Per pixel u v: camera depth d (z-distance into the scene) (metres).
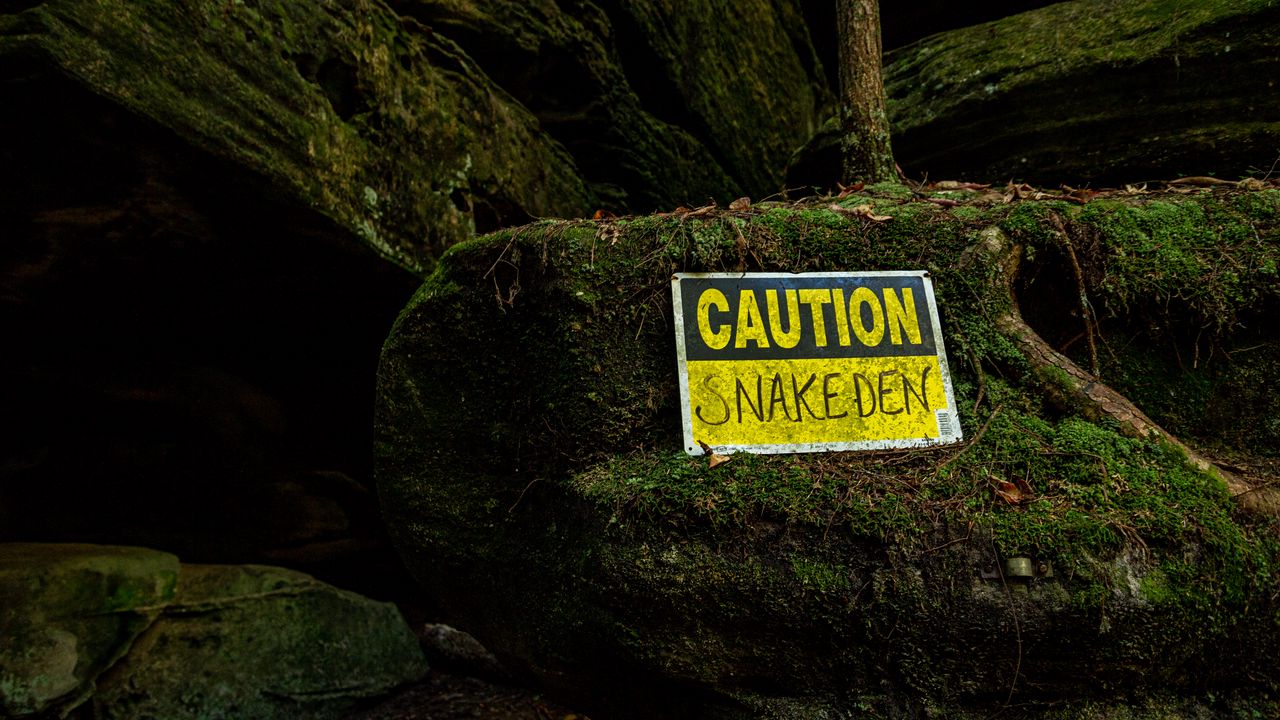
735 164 7.18
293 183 3.09
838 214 2.53
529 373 2.48
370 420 4.56
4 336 3.32
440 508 2.58
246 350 3.95
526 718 4.57
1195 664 1.94
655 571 1.97
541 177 5.18
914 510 1.98
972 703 1.92
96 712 3.68
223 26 2.91
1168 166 3.99
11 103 2.36
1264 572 1.96
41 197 2.68
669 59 6.20
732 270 2.39
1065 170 4.30
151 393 3.93
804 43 8.72
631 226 2.46
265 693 4.28
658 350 2.34
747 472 2.09
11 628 3.38
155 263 3.19
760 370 2.27
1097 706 1.93
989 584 1.89
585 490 2.18
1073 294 2.49
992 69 4.63
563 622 2.22
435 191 4.12
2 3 2.31
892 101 5.17
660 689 2.09
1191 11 4.06
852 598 1.91
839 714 1.94
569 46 5.34
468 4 4.73
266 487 4.57
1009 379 2.35
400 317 2.73
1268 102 3.79
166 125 2.60
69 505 4.13
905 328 2.35
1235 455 2.38
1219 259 2.42
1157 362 2.47
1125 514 1.96
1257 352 2.43
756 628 1.96
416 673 5.09
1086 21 4.55
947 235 2.49
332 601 4.86
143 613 3.95
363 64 3.70
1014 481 2.08
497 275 2.54
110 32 2.46
